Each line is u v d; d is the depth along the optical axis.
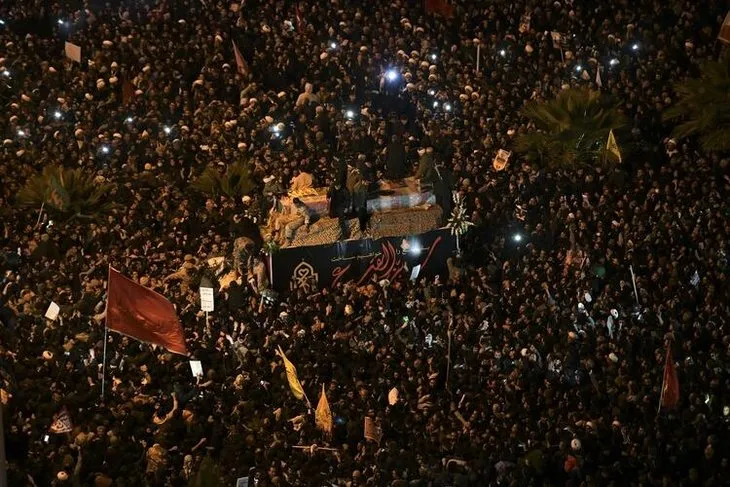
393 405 31.36
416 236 39.72
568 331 33.62
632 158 41.75
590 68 46.12
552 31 47.94
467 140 43.50
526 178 40.78
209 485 27.22
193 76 48.66
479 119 44.25
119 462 29.12
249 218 39.69
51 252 39.16
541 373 32.47
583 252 37.16
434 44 49.16
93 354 33.66
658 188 39.16
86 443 29.31
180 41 49.94
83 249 40.25
